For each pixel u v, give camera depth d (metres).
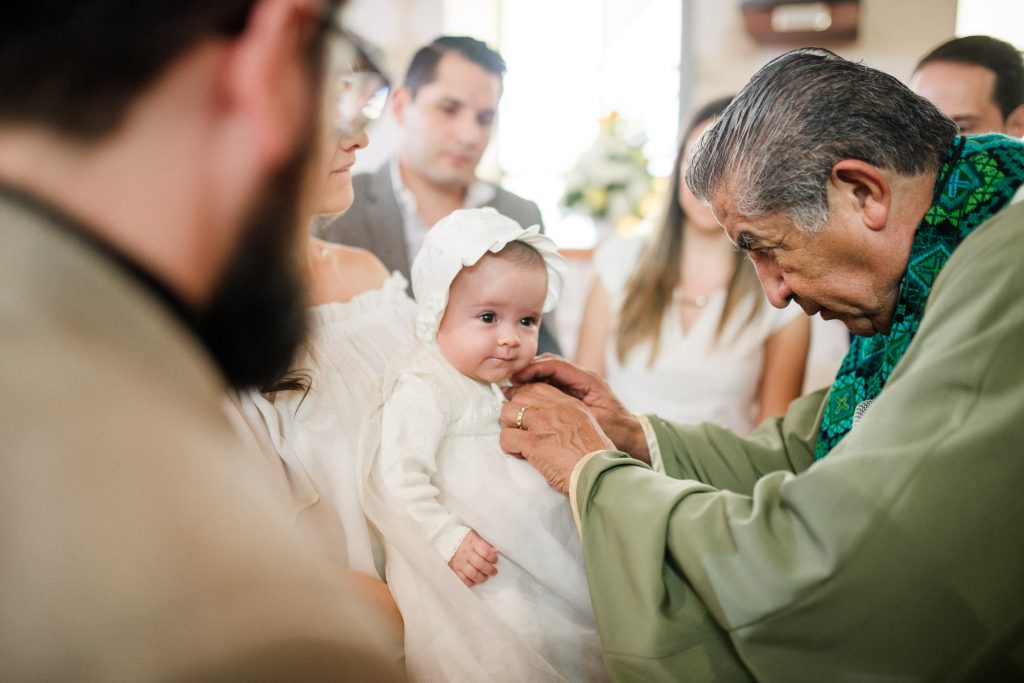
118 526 0.34
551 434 1.51
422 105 2.48
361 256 1.95
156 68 0.42
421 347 1.66
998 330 1.10
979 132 2.68
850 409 1.61
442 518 1.44
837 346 4.00
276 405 1.42
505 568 1.46
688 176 1.45
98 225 0.42
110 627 0.33
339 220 2.38
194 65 0.44
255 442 1.29
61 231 0.40
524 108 5.58
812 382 4.04
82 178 0.41
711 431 1.81
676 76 5.48
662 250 3.18
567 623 1.45
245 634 0.34
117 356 0.39
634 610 1.22
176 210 0.44
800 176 1.29
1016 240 1.15
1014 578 1.05
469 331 1.59
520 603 1.43
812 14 5.00
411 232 2.48
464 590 1.38
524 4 5.55
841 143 1.27
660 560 1.21
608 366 3.32
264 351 0.53
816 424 1.78
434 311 1.59
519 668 1.32
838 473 1.09
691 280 3.16
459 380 1.62
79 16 0.40
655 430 1.78
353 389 1.57
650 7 5.45
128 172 0.42
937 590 1.05
